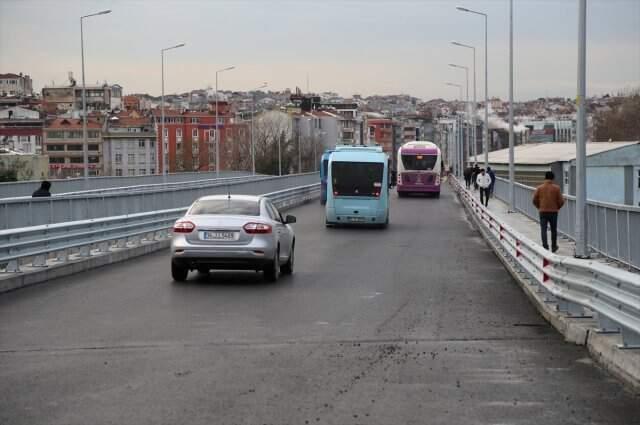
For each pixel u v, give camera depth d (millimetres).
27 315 13930
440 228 37875
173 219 29453
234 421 7547
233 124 172750
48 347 11188
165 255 25000
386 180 37625
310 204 57844
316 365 10016
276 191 54062
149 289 17312
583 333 11250
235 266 18078
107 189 50219
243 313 14172
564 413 7855
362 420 7594
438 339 11797
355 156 37656
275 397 8438
